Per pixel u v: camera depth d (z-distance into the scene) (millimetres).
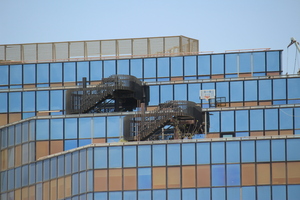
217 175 198125
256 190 197375
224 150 198750
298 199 196750
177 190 198000
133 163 199375
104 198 198750
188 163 198625
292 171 197625
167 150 199250
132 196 198250
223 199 197250
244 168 198000
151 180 198625
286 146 198250
